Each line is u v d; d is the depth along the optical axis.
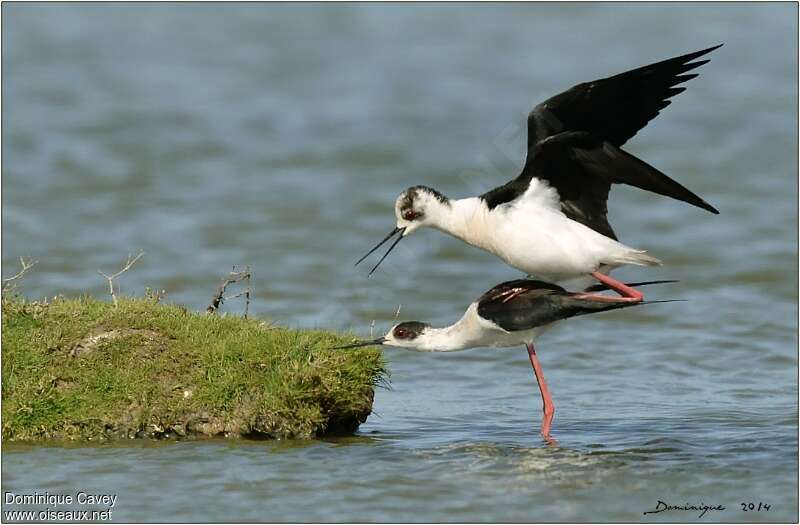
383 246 18.77
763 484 9.13
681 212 20.75
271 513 8.48
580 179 10.41
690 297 16.55
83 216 19.88
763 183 22.08
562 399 12.16
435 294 16.75
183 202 20.91
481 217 10.60
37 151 23.52
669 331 14.95
